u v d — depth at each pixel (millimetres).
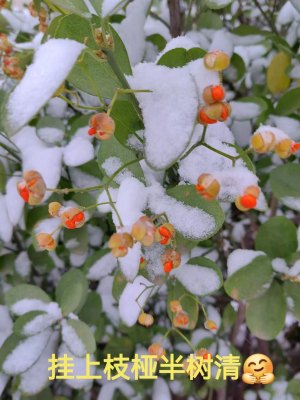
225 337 374
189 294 256
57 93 175
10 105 128
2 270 368
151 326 385
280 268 251
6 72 197
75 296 275
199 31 341
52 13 258
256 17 433
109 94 179
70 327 272
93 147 300
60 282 290
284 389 361
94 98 273
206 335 346
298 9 240
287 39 360
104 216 340
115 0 162
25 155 288
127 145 204
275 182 249
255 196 170
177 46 219
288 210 431
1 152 308
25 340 276
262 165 341
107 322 367
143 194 210
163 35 332
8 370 269
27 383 285
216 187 161
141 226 164
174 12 318
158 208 207
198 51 202
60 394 388
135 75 177
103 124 156
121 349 367
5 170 299
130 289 263
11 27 345
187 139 156
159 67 175
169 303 263
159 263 220
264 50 368
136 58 272
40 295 284
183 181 220
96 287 391
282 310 247
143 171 227
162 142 158
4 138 292
